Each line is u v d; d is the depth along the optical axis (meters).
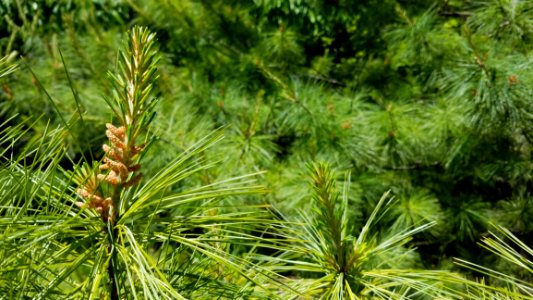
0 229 0.75
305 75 4.19
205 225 0.85
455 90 3.16
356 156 3.36
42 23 4.20
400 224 3.29
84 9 3.99
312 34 4.50
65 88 3.48
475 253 3.84
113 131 0.80
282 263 1.11
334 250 1.05
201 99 3.57
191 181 2.85
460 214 3.51
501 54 3.18
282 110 3.64
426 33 3.50
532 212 3.50
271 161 3.28
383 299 1.01
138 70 0.78
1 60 0.86
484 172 3.55
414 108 3.53
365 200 3.54
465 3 3.91
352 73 4.21
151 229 0.85
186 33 3.99
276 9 4.30
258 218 0.90
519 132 3.21
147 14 3.98
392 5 3.83
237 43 4.12
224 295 0.91
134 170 0.82
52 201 0.85
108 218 0.81
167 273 0.92
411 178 3.58
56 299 0.83
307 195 2.89
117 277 0.77
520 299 1.03
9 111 3.51
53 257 0.78
